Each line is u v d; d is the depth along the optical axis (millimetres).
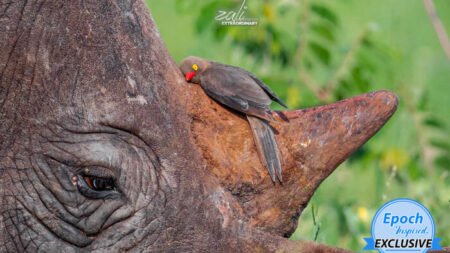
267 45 16438
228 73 9109
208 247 8211
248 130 8969
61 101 8164
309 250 8219
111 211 8102
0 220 8000
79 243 8047
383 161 15133
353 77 16125
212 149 8664
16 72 8164
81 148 8109
